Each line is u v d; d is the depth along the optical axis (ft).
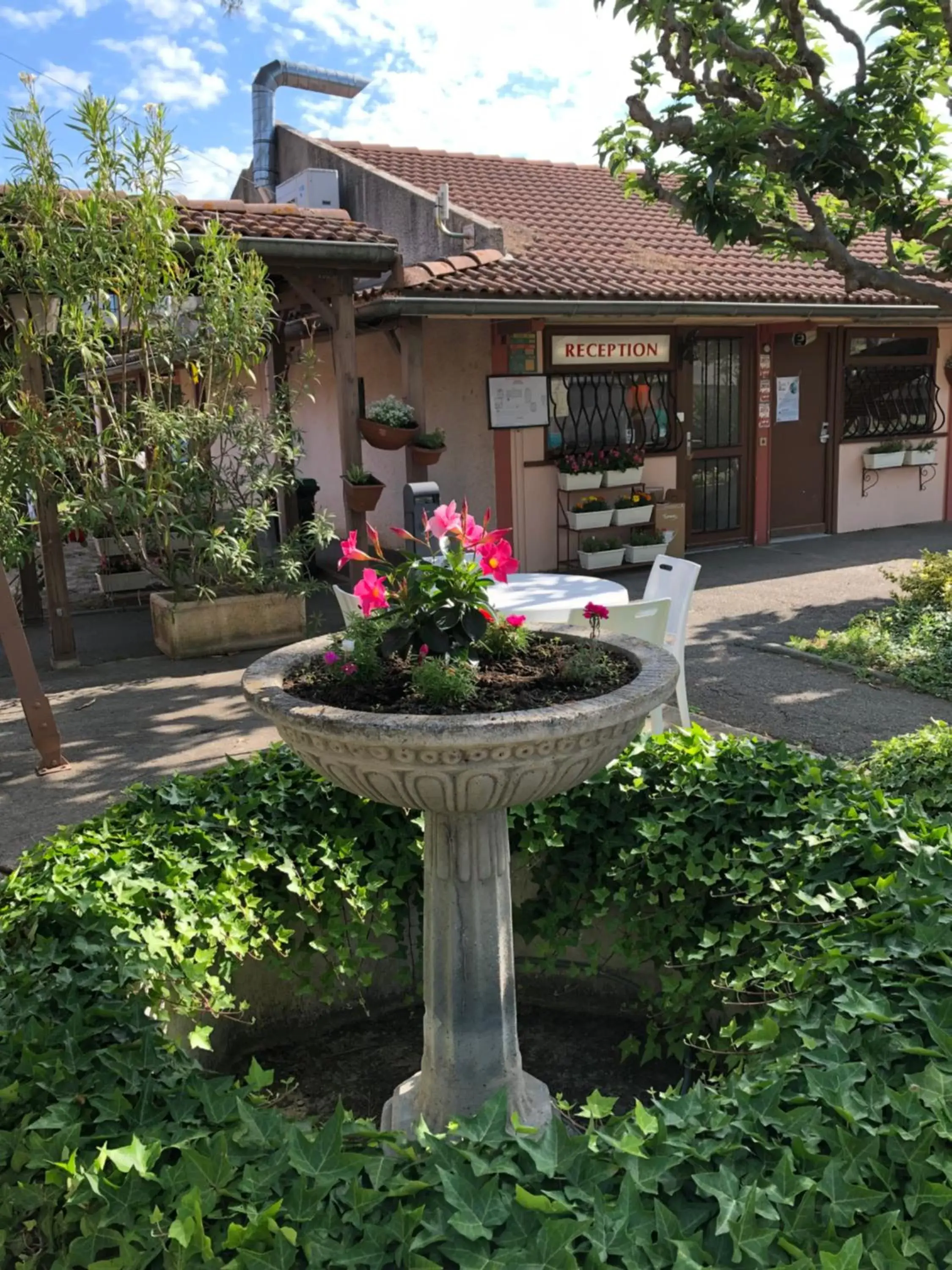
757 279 37.58
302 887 10.44
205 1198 5.70
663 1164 5.83
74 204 22.16
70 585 37.68
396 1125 8.67
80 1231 5.75
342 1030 11.33
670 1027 10.55
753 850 9.98
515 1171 5.88
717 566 36.40
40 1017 7.36
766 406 39.58
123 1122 6.50
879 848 9.18
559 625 10.40
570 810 11.06
